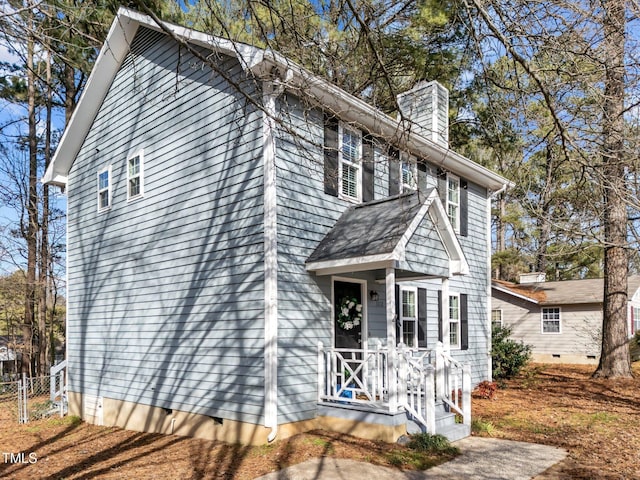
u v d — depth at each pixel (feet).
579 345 71.77
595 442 26.63
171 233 33.14
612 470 21.98
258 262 27.32
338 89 28.04
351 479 20.65
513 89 20.39
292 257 27.89
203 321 30.01
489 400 38.88
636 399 38.01
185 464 24.62
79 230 43.34
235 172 29.19
